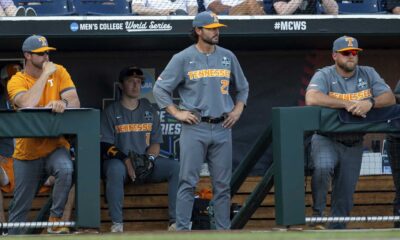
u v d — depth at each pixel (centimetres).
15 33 3788
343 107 3269
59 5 4034
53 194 3272
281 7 4022
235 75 3466
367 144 4062
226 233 2917
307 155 3369
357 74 3444
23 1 4038
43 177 3312
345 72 3412
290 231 3066
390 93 3366
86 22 3819
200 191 3991
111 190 3750
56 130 3188
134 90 3969
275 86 4409
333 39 4116
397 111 3325
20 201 3334
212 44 3391
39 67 3409
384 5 4272
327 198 3747
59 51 4306
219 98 3388
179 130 4334
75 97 3453
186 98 3409
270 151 4297
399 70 4450
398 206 3528
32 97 3334
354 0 4206
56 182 3256
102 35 3825
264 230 3183
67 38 3900
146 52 4353
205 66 3388
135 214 4019
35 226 3136
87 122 3198
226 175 3409
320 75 3422
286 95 4416
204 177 4116
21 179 3300
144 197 4016
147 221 4025
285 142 3225
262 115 4400
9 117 3177
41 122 3186
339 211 3394
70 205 3569
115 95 4341
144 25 3841
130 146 3975
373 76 3438
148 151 4022
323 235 2723
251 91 4400
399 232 2833
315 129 3256
